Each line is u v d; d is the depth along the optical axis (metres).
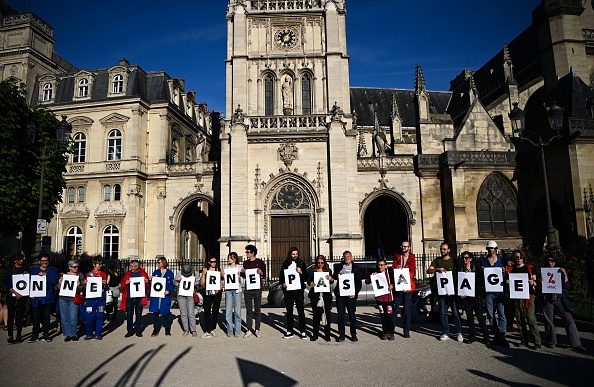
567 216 28.11
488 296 11.82
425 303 16.34
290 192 31.88
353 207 31.30
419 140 36.78
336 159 30.69
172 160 41.28
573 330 10.93
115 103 38.69
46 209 25.72
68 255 37.72
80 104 39.19
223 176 32.06
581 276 16.97
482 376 8.73
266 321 16.64
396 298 12.87
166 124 40.03
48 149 25.67
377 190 35.50
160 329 15.28
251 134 31.44
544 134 30.36
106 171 37.91
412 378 8.65
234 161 30.94
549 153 30.34
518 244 32.31
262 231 31.08
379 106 52.16
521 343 11.79
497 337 11.74
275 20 35.31
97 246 37.09
